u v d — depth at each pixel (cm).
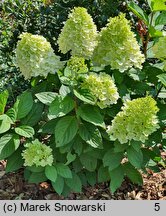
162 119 69
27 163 65
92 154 67
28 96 67
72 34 66
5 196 73
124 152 70
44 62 66
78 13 66
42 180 68
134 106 61
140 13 70
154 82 71
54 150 69
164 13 70
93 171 71
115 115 67
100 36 67
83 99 61
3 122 64
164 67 67
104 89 62
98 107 66
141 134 61
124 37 65
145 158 69
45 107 71
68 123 64
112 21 65
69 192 71
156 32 70
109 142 68
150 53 73
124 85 68
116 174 67
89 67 70
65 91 64
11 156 68
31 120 68
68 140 63
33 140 69
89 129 64
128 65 66
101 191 74
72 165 71
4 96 65
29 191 73
